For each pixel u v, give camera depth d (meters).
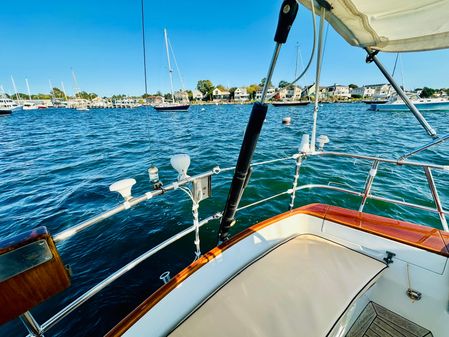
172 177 6.55
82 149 10.87
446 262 1.31
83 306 2.58
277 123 19.23
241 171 1.47
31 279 0.81
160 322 1.17
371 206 4.54
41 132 17.55
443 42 1.38
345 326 1.31
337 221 1.72
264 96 1.21
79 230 1.11
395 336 1.35
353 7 1.19
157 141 12.39
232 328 1.11
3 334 2.32
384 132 13.55
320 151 2.41
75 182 6.29
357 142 10.60
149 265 3.15
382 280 1.51
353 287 1.26
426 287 1.37
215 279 1.43
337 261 1.47
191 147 10.66
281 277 1.37
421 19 1.22
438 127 15.17
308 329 1.07
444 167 1.74
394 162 1.99
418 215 4.20
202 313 1.20
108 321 2.43
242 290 1.31
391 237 1.49
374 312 1.47
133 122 23.95
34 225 4.15
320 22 1.26
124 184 1.31
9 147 11.69
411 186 5.33
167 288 1.24
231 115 30.73
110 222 4.15
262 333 1.07
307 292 1.25
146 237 3.76
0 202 5.11
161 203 4.80
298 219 1.89
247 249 1.62
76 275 3.02
